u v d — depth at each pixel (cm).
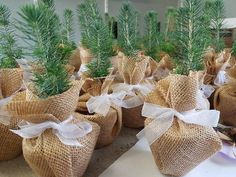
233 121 36
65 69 26
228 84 37
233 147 31
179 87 25
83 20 38
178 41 30
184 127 26
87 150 25
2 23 30
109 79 31
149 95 28
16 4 45
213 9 41
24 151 24
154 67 37
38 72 24
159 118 26
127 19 36
